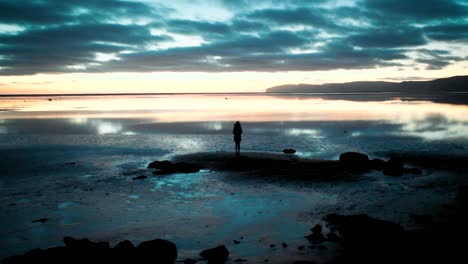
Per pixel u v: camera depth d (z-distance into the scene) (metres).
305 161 18.66
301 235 8.97
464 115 44.59
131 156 20.98
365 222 9.08
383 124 36.38
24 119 45.09
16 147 24.19
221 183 14.55
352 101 98.00
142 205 11.68
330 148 23.12
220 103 95.50
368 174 15.77
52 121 42.31
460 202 11.43
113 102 110.94
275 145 24.52
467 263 7.14
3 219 10.35
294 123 38.44
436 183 14.07
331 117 45.38
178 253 8.02
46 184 14.54
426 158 19.31
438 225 9.38
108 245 7.93
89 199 12.38
